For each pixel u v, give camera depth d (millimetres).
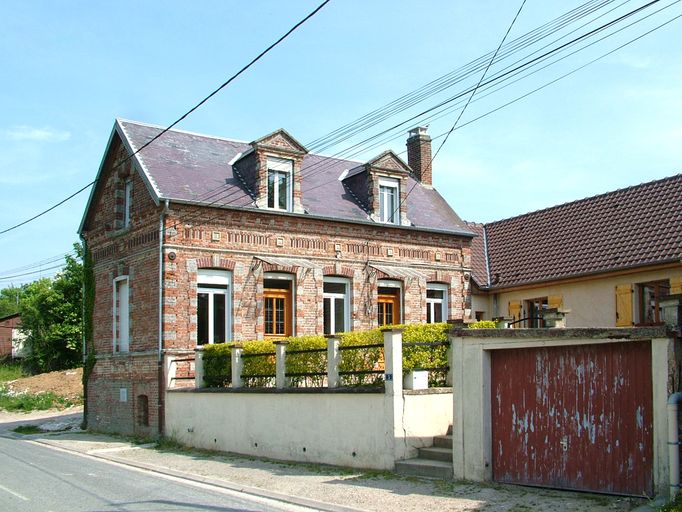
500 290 26344
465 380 11844
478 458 11531
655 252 21141
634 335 9727
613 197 25578
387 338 13141
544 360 11000
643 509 8977
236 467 14961
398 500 10617
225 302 21703
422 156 29359
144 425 21359
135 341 21875
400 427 12945
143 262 21750
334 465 14164
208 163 23484
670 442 9125
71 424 26219
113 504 10703
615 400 10141
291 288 22938
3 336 60812
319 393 14648
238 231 21938
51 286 49688
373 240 24609
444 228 26188
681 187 23203
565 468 10609
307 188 24797
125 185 23734
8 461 16359
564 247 25234
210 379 18797
